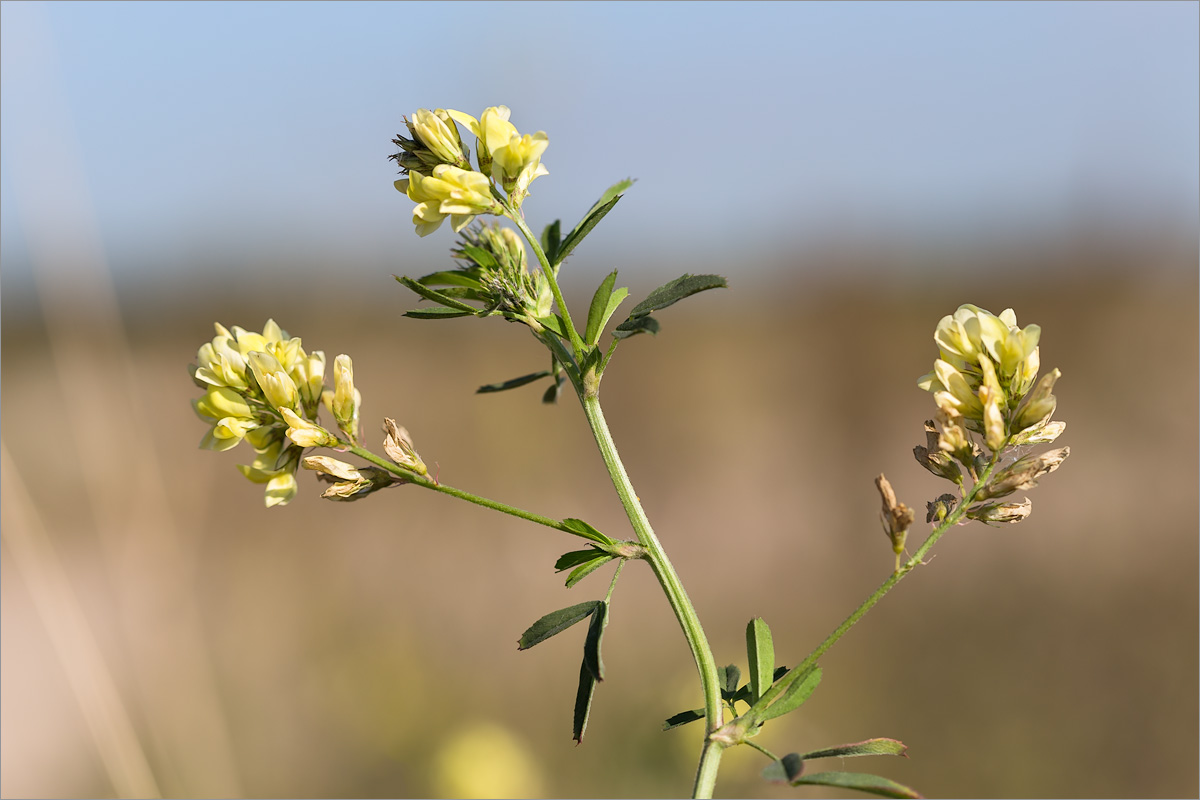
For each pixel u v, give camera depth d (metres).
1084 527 7.55
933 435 1.76
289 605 6.77
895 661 6.58
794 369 11.84
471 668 6.31
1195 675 6.00
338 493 1.82
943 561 7.62
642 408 11.17
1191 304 10.51
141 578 5.18
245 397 1.91
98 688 4.28
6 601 8.33
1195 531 7.13
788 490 9.22
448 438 9.98
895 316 12.73
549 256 2.02
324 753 5.71
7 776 6.15
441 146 1.82
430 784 5.14
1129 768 5.71
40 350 9.66
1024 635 6.59
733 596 7.54
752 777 4.90
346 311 13.07
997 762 5.84
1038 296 11.84
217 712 5.25
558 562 1.70
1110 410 9.20
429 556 7.83
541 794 5.22
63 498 8.16
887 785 1.40
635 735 5.22
